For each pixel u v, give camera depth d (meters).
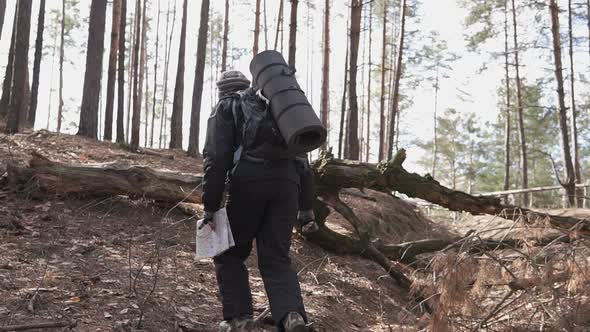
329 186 5.91
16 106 9.58
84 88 12.46
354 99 12.61
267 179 3.16
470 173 37.97
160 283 4.12
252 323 3.23
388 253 6.21
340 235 6.17
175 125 16.81
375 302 5.25
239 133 3.19
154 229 5.38
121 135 15.78
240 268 3.33
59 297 3.51
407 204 12.02
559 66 16.17
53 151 8.70
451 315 3.48
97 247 4.61
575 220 5.10
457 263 3.40
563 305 3.55
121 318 3.39
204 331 3.52
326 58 16.73
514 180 35.03
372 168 5.72
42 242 4.51
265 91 3.20
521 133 21.39
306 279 5.32
